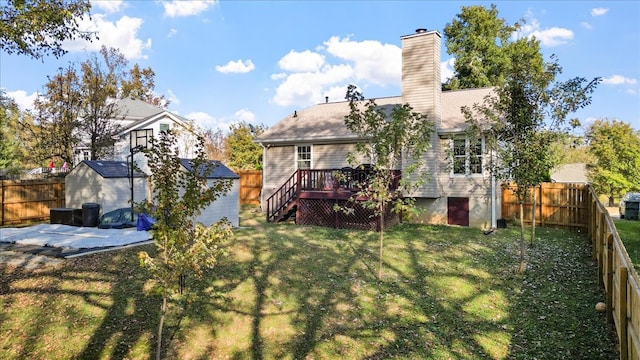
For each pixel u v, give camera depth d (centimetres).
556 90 896
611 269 576
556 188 1384
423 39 1503
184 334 576
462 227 1416
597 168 2517
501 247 1072
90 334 560
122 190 1350
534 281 789
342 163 1672
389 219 1415
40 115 2145
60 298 654
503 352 532
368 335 587
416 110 1502
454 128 1445
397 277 820
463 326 611
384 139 821
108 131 2270
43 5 779
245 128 3034
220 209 1360
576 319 609
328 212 1424
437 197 1489
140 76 4531
